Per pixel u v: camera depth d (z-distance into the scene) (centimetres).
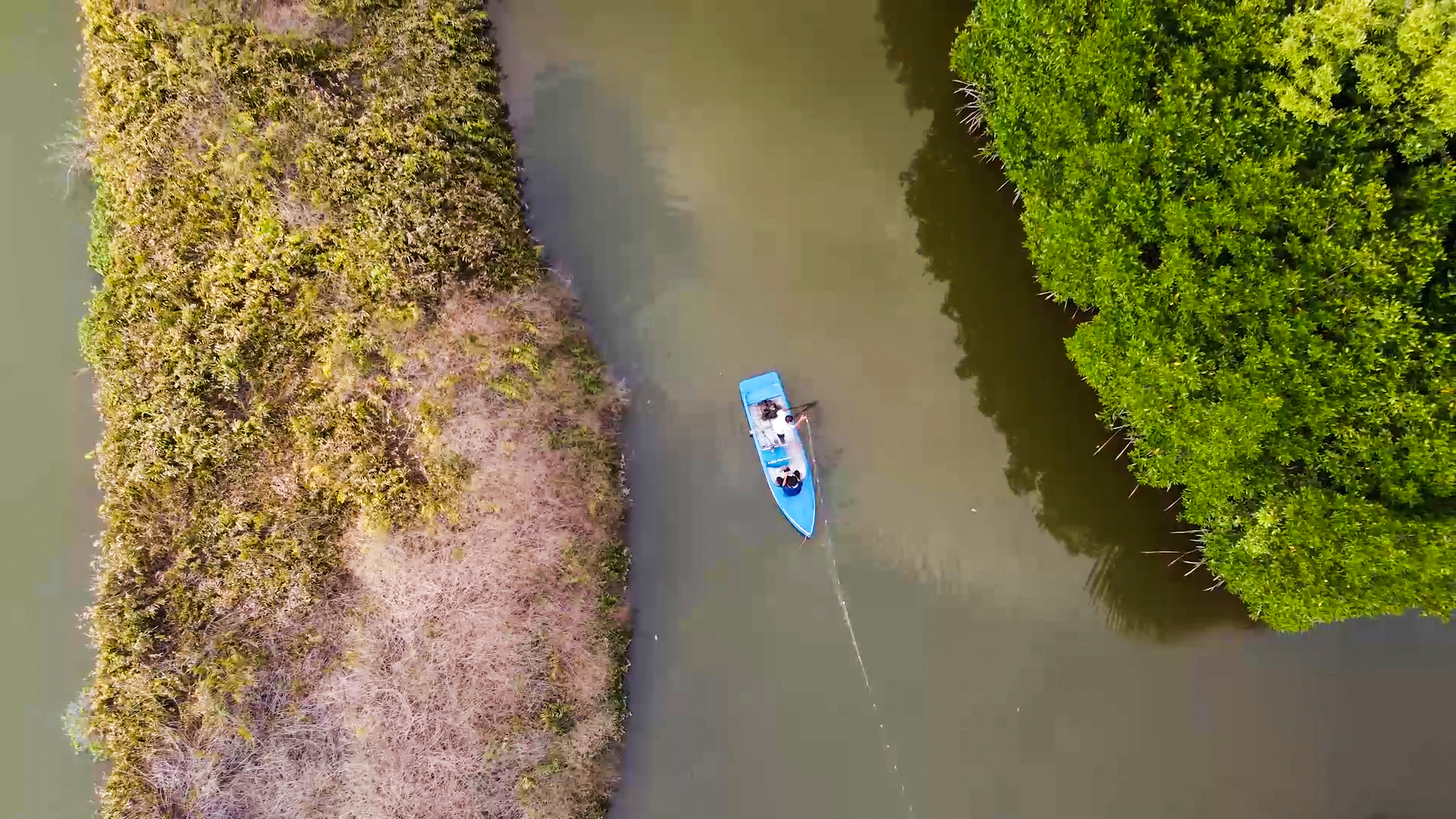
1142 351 1222
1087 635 1488
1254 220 1102
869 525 1515
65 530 1334
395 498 1331
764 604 1491
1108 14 1193
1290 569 1198
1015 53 1317
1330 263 1070
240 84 1420
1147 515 1496
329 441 1333
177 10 1438
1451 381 1043
